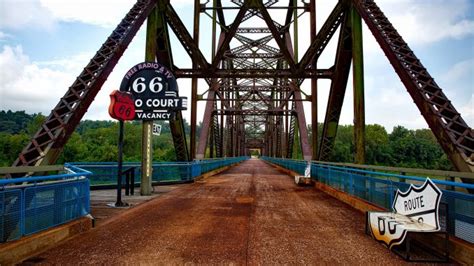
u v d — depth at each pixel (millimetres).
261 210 9117
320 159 18125
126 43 11250
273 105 48062
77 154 61594
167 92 12539
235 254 5137
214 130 37500
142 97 12586
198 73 17781
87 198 7105
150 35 13773
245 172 30688
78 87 9398
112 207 9500
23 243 4871
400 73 9734
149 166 12445
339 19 15875
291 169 27000
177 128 17734
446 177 5703
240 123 84875
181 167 17281
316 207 9688
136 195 12203
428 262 4730
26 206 5137
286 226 7125
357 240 5992
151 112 12523
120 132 9969
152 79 12641
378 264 4699
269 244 5703
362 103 13469
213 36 29109
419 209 5312
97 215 8273
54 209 5824
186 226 7055
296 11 29453
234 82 42281
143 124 12633
